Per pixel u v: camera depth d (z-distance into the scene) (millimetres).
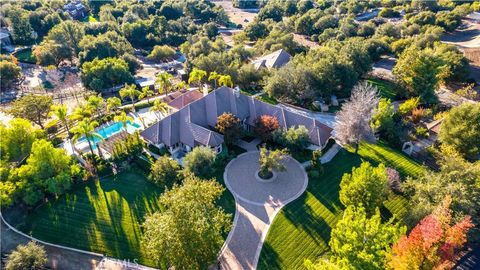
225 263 46094
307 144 66000
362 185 48156
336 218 53125
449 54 104625
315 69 87312
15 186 53219
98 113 86688
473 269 45031
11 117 90312
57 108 68125
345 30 152250
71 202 56250
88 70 107500
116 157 63156
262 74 99188
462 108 64875
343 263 35500
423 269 32438
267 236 49906
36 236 50812
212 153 59625
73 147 67500
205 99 74500
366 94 67438
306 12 193750
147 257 47781
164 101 89125
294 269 45500
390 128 72688
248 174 62812
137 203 55812
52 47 130875
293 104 88562
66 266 46562
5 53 145000
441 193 47188
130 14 184000
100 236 50562
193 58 118688
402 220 48250
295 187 59625
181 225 38781
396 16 191250
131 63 123500
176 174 58125
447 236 36219
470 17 173375
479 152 63375
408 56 89875
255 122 70438
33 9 191875
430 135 76062
